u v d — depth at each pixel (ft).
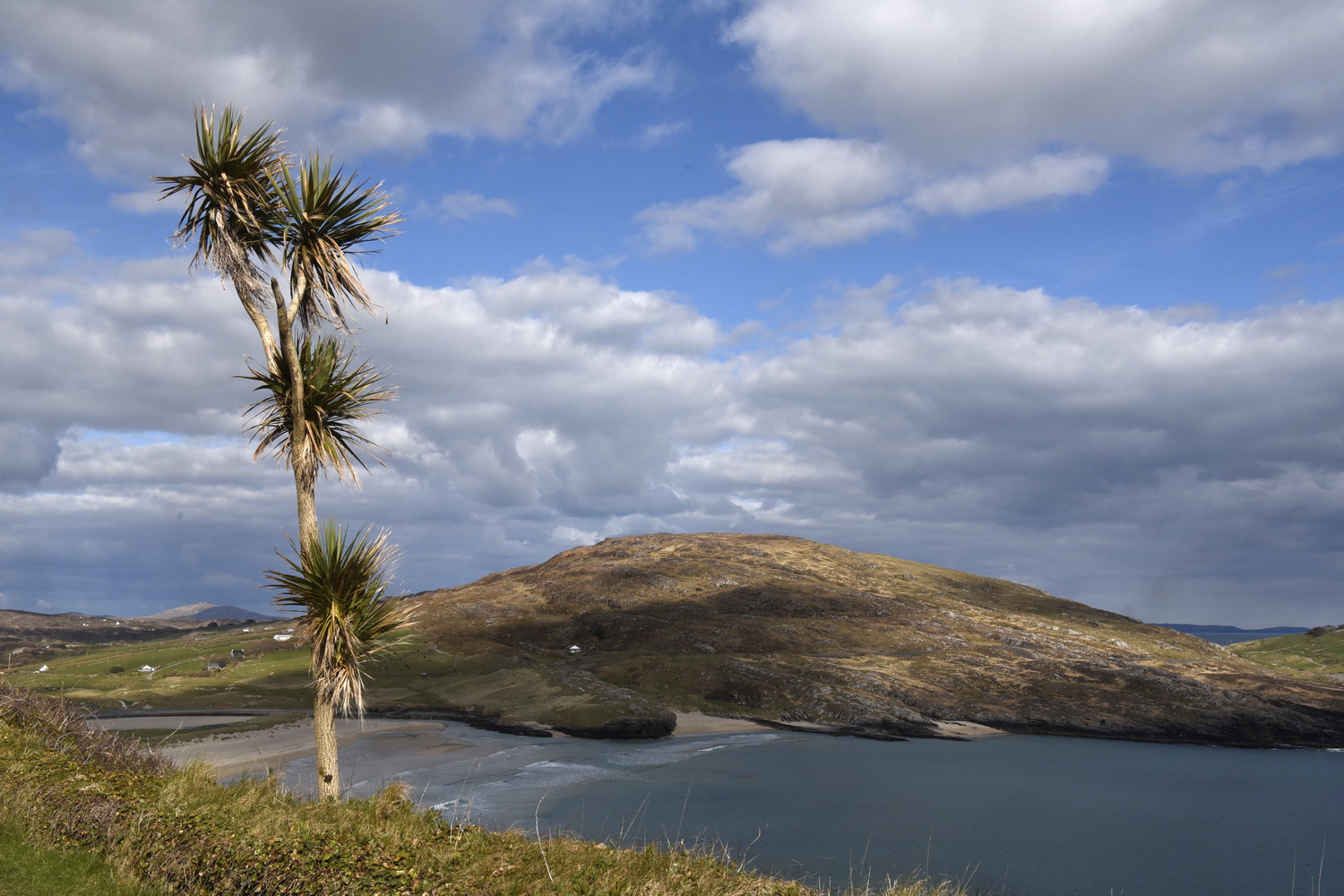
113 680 291.79
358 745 187.32
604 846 32.07
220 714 233.55
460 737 211.00
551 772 165.78
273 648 363.97
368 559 39.47
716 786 159.74
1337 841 137.39
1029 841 130.21
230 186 39.19
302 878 26.27
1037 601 490.49
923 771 187.83
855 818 138.31
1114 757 220.84
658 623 371.97
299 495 40.45
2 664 396.37
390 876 26.18
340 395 41.01
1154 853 127.24
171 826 30.99
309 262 40.98
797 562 520.01
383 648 39.86
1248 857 126.82
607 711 232.32
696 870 29.19
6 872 28.99
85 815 33.06
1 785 36.01
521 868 27.84
